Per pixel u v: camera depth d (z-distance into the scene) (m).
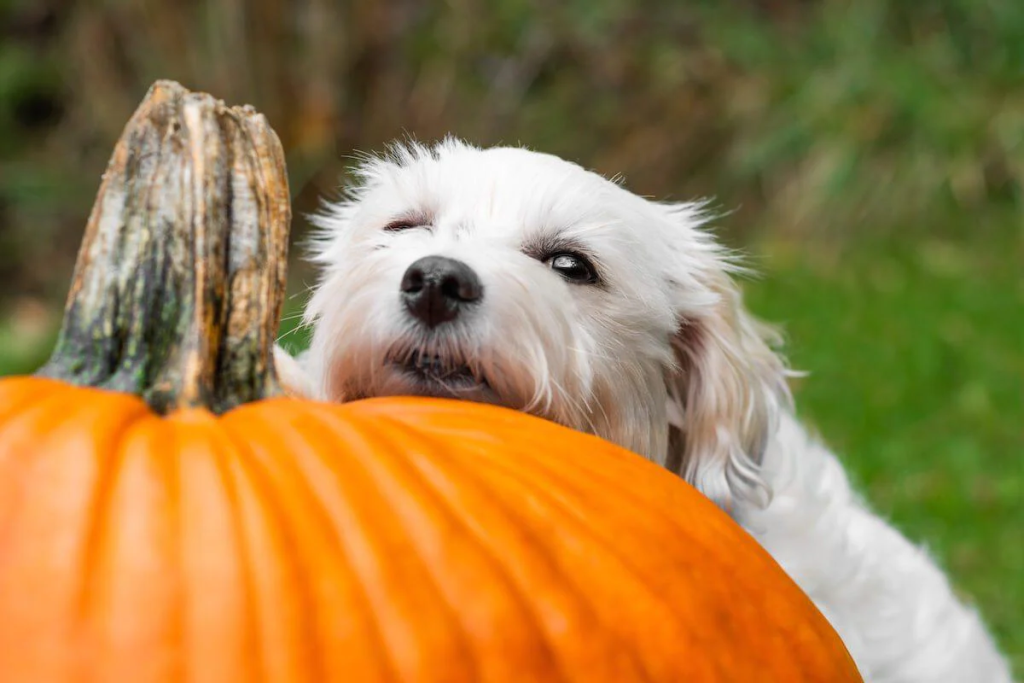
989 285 8.05
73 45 9.70
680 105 9.72
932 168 9.30
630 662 1.57
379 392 2.52
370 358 2.47
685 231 3.18
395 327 2.42
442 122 9.28
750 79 9.80
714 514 1.85
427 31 9.53
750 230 9.27
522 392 2.46
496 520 1.60
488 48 9.67
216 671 1.37
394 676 1.42
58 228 9.32
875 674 3.02
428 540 1.54
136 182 1.81
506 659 1.49
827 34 10.01
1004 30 9.88
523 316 2.44
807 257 8.78
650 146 9.60
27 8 9.83
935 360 6.82
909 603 3.22
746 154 9.46
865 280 8.27
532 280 2.53
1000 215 9.13
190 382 1.70
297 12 9.12
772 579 1.81
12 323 8.49
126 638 1.37
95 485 1.48
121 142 1.83
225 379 1.78
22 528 1.44
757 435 3.12
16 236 9.28
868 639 3.03
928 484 5.45
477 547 1.56
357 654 1.42
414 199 2.91
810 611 1.84
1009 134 9.39
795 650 1.74
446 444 1.72
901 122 9.51
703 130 9.67
